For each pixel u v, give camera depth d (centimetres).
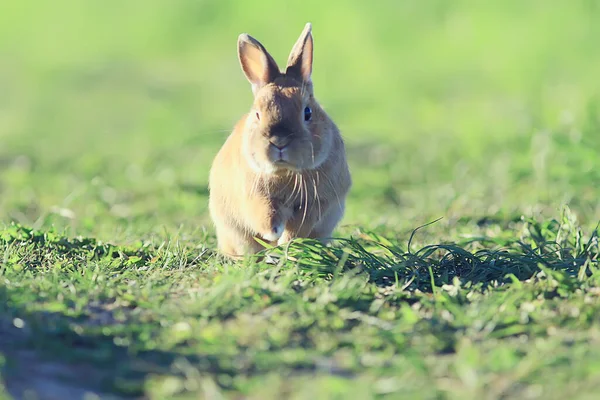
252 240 1095
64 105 2870
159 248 1049
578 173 1456
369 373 698
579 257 1001
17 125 2569
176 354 730
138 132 2386
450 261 992
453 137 2067
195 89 3005
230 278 876
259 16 3503
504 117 2141
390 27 3177
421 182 1725
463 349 726
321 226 1091
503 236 1167
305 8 3356
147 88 3061
